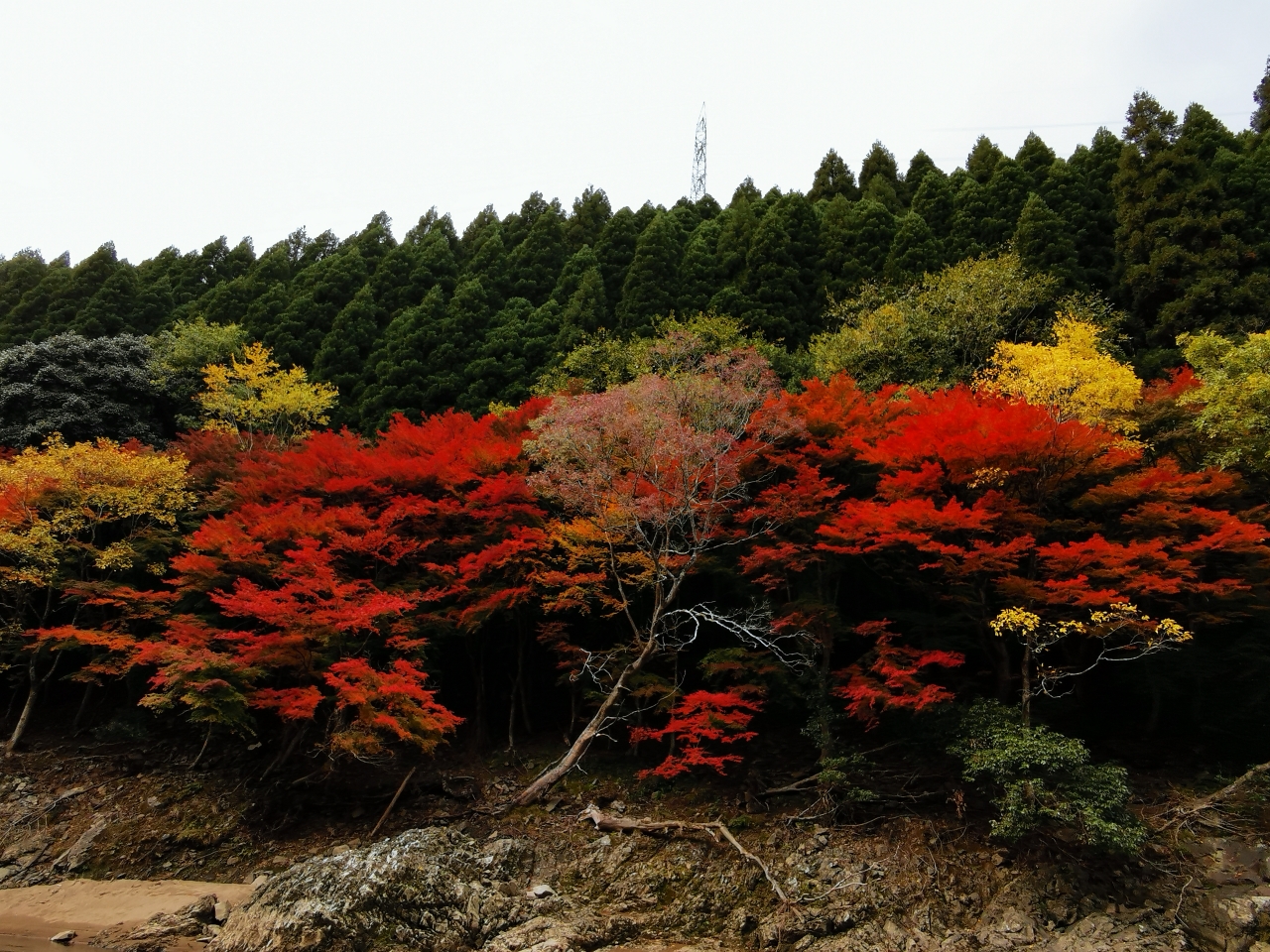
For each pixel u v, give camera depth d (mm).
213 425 28359
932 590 17203
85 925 13609
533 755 19219
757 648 18609
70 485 18844
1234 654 16578
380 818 16656
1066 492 17312
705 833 15398
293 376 29578
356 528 18750
